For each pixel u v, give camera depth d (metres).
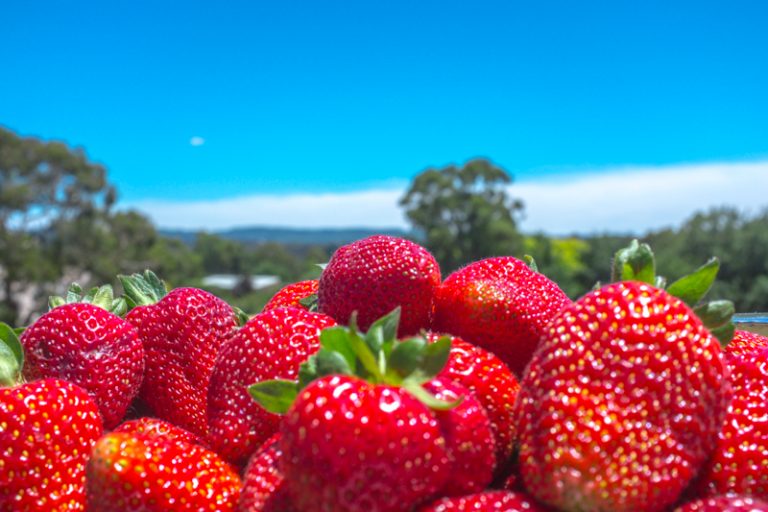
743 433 0.20
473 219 6.39
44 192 5.23
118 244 5.62
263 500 0.20
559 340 0.19
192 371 0.28
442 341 0.19
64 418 0.23
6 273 4.80
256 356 0.23
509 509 0.19
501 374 0.22
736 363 0.21
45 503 0.22
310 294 0.30
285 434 0.18
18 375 0.24
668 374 0.18
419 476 0.18
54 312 0.26
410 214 6.55
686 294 0.21
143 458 0.21
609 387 0.18
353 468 0.18
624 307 0.19
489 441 0.20
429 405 0.18
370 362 0.19
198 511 0.21
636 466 0.18
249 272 11.38
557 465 0.18
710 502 0.18
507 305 0.25
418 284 0.25
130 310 0.31
